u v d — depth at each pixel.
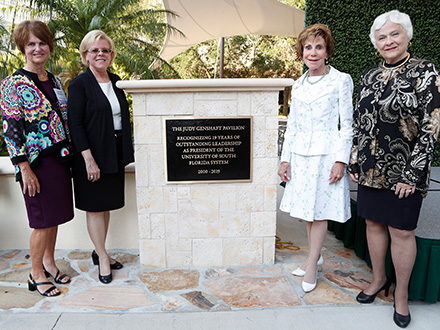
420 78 1.79
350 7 4.30
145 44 10.15
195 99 2.50
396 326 2.05
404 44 1.86
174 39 10.83
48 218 2.26
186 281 2.54
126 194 3.00
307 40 2.20
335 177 2.23
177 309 2.21
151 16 9.62
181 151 2.56
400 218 1.94
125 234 3.07
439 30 4.44
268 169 2.64
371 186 2.04
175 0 8.94
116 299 2.32
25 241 3.10
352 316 2.14
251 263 2.80
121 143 2.47
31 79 2.17
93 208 2.42
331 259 2.94
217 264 2.77
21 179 2.19
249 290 2.43
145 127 2.52
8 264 2.83
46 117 2.20
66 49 9.09
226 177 2.62
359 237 2.91
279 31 10.58
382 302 2.29
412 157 1.83
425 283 2.22
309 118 2.30
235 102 2.52
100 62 2.33
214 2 8.81
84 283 2.53
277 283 2.52
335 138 2.28
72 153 2.40
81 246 3.08
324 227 2.38
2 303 2.28
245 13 9.34
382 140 1.97
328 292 2.41
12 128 2.09
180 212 2.66
